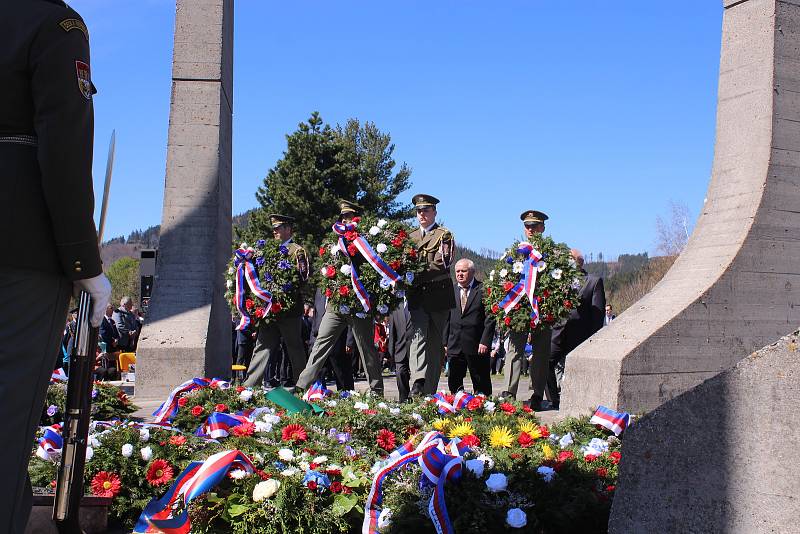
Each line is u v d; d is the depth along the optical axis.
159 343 14.02
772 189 9.95
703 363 9.51
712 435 2.74
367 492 5.04
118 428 6.16
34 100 2.80
